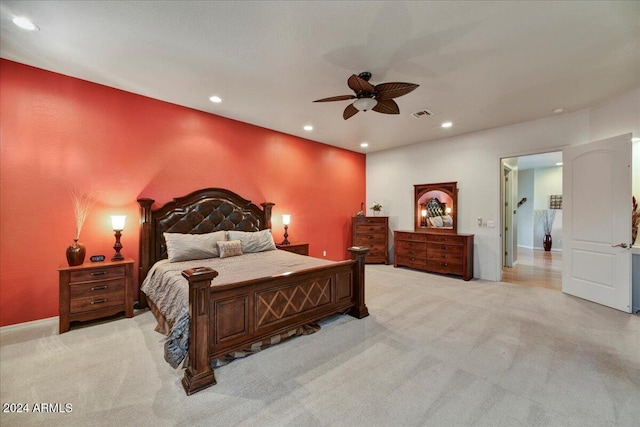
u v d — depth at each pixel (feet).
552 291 13.89
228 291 7.18
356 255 10.57
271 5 6.54
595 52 8.45
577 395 6.02
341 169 21.20
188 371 6.38
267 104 12.70
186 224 12.82
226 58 8.88
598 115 12.51
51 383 6.41
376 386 6.37
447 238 16.98
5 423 5.22
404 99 11.98
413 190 20.21
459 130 16.62
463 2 6.42
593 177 12.10
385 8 6.63
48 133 9.88
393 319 10.31
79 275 9.39
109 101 11.08
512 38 7.78
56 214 10.04
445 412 5.53
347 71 9.64
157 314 9.81
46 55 8.82
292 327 8.61
